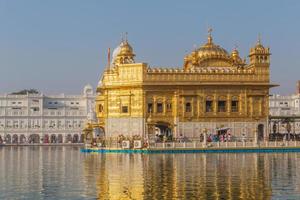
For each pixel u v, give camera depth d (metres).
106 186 44.06
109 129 105.00
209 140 99.25
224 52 113.50
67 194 39.91
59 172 57.00
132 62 113.31
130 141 94.00
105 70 112.94
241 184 44.56
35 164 70.00
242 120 104.62
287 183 45.25
